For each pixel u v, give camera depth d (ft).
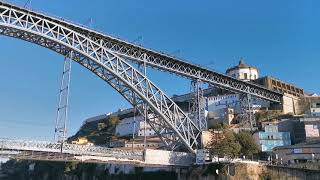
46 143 226.58
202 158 301.84
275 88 516.73
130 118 609.83
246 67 599.98
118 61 271.28
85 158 245.86
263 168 288.30
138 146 478.59
